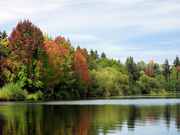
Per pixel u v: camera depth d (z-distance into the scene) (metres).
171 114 26.61
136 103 46.97
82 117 23.75
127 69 183.00
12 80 62.12
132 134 15.62
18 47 62.69
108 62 169.75
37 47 62.84
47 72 67.62
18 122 20.22
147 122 20.66
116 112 28.72
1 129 17.05
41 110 31.06
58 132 16.06
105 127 18.06
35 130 16.69
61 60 77.00
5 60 62.91
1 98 55.59
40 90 66.88
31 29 64.00
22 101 54.81
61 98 74.62
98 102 51.12
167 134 15.65
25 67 61.81
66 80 81.06
